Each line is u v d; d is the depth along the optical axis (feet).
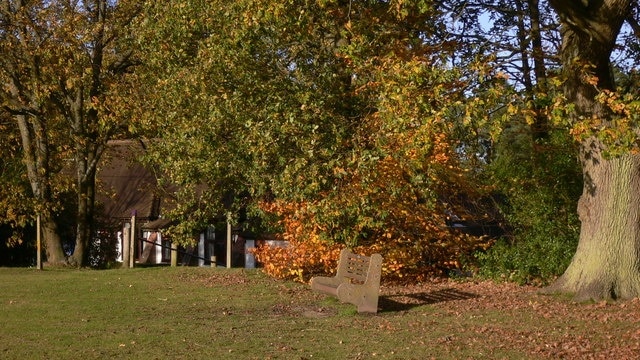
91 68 69.36
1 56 72.28
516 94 36.81
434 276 53.36
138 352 30.73
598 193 41.60
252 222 68.33
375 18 46.19
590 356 29.40
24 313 40.68
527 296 43.19
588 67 38.24
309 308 42.01
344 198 45.32
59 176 76.48
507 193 52.39
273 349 31.24
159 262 101.60
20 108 72.59
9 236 90.07
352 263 41.42
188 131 52.80
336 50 48.52
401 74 39.75
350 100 48.26
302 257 51.06
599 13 37.52
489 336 33.37
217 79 49.75
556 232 49.93
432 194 47.42
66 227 92.89
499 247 50.70
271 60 49.34
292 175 45.70
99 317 39.42
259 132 47.11
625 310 37.73
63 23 70.49
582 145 42.29
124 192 109.60
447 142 46.11
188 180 56.75
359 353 30.42
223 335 34.27
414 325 36.17
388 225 51.06
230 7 47.93
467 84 40.09
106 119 65.62
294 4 45.52
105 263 91.91
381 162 44.88
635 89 46.85
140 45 58.85
